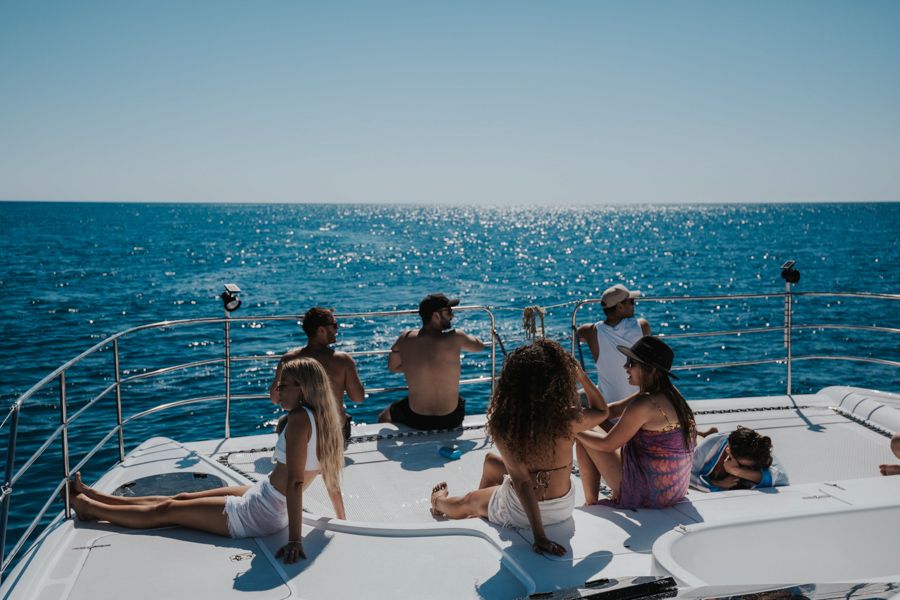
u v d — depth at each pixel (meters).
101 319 24.09
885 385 14.39
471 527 3.66
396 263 51.41
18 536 7.53
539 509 3.48
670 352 3.85
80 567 3.34
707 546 3.04
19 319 23.72
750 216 182.75
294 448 3.52
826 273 41.53
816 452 5.39
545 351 3.49
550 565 3.24
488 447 5.62
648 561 3.26
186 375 15.20
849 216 166.88
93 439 10.72
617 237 90.38
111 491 4.29
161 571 3.30
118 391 4.89
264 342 19.28
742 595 2.40
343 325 22.80
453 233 104.88
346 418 5.54
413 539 3.60
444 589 3.12
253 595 3.08
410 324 22.95
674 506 3.93
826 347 18.92
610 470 4.00
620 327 5.45
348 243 77.25
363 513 4.44
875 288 34.03
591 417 3.68
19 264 45.53
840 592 2.38
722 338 20.44
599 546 3.43
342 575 3.26
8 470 3.23
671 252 62.50
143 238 80.62
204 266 47.06
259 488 3.66
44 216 162.62
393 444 5.70
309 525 3.80
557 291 34.22
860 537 3.28
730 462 4.37
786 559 3.16
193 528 3.76
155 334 20.48
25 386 14.23
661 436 3.85
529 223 153.88
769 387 14.37
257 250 64.25
